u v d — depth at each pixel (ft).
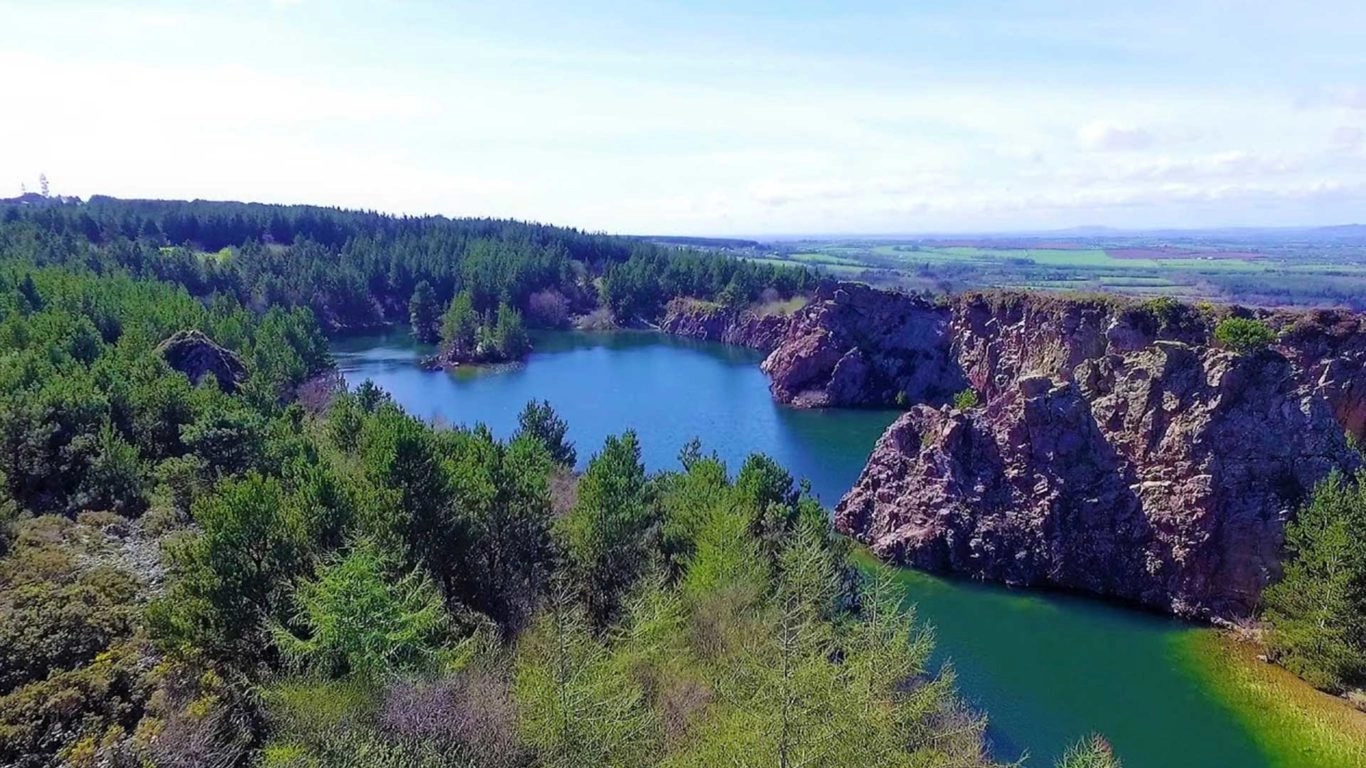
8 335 289.74
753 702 87.45
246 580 119.55
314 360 465.06
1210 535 212.84
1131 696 178.29
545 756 87.92
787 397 508.94
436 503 147.02
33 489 189.57
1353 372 272.10
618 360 648.79
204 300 619.67
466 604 146.30
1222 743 161.07
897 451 277.85
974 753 109.29
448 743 88.17
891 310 527.40
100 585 126.21
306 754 86.12
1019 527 239.91
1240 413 220.02
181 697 101.35
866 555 258.37
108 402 218.79
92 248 653.30
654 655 116.26
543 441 270.87
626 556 166.30
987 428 259.19
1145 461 231.09
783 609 128.98
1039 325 390.63
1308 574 188.65
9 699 93.56
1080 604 223.71
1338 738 160.66
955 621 214.48
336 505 138.41
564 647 97.86
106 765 87.86
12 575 128.98
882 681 102.68
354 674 96.73
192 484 192.65
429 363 596.29
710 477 209.56
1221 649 196.65
